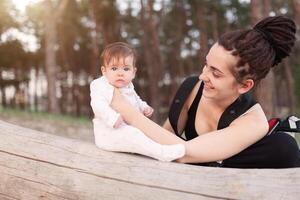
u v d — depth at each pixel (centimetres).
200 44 2231
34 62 3025
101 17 2166
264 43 166
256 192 151
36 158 168
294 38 174
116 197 158
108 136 167
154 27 1905
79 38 2867
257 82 169
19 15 2597
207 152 162
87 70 3145
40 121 1043
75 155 166
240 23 2625
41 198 166
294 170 153
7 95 3506
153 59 1911
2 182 170
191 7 2441
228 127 170
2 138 174
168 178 157
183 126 202
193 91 199
